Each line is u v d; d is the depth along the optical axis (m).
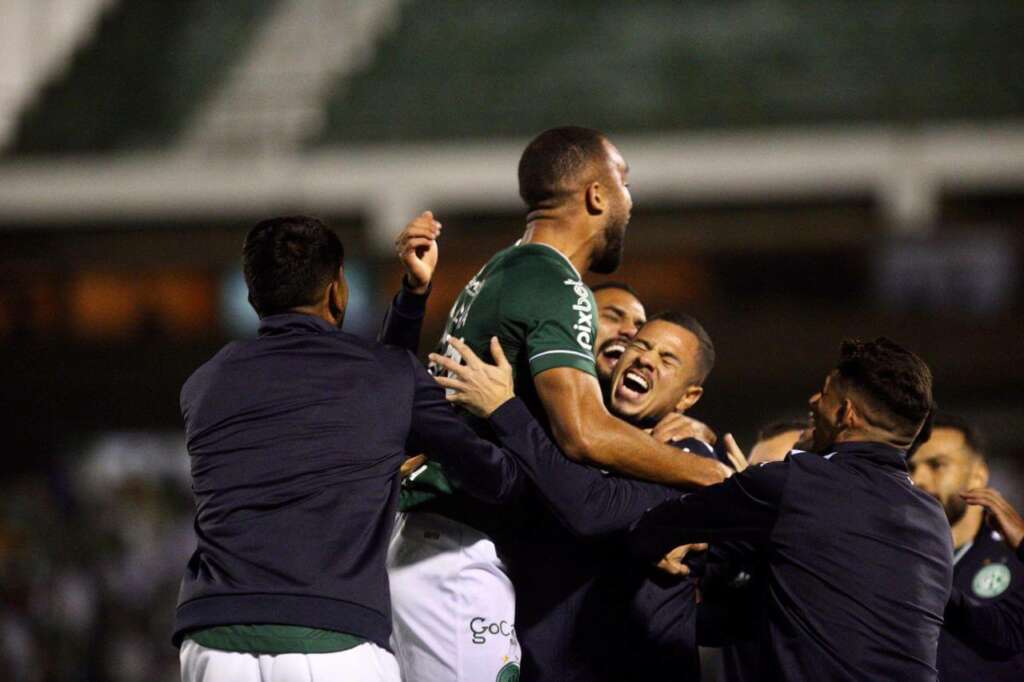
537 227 11.73
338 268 10.69
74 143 63.31
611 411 11.90
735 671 12.02
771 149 53.31
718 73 62.16
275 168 56.75
